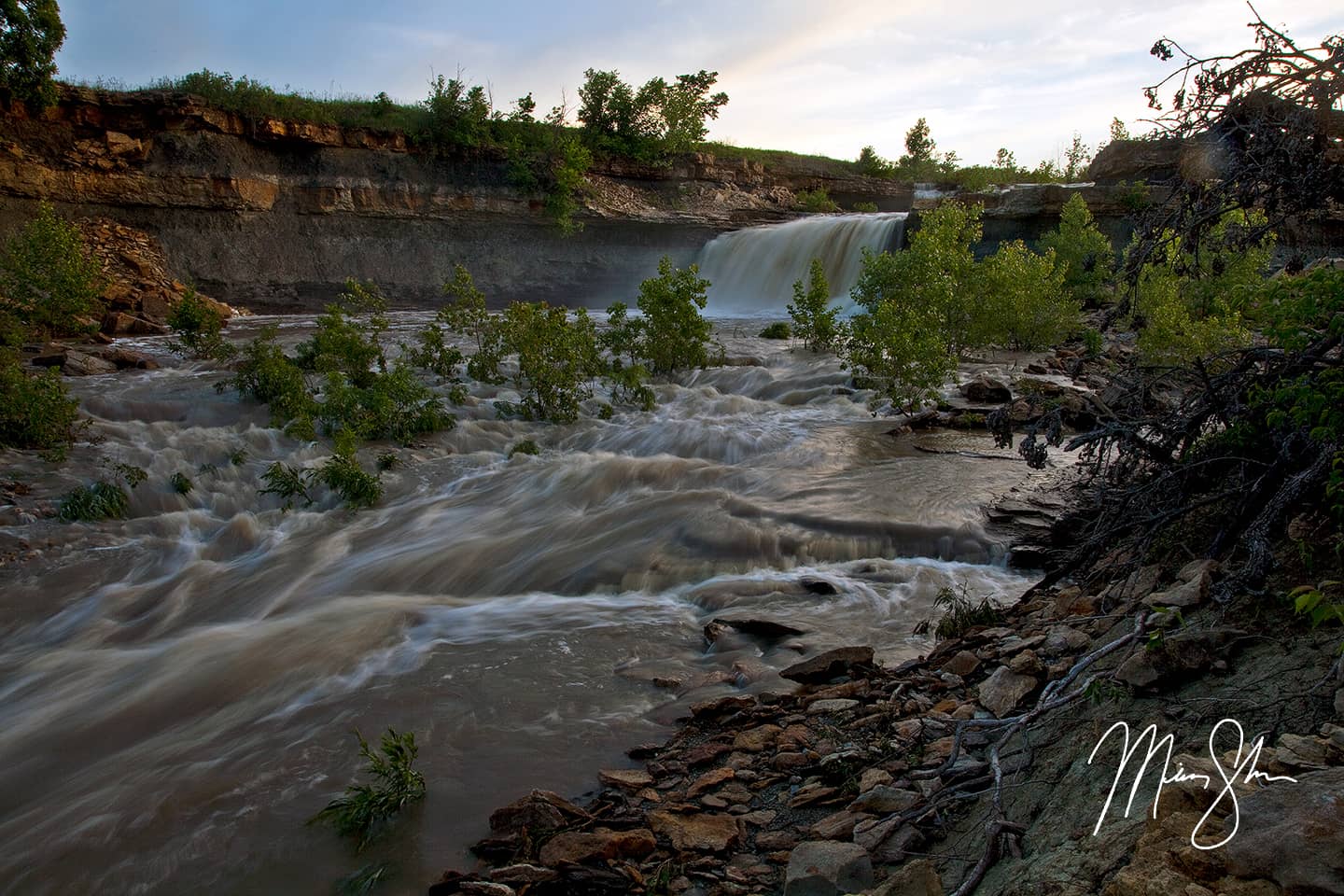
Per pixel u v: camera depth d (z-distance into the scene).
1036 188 26.92
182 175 26.81
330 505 9.05
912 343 12.33
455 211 31.25
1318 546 3.44
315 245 29.12
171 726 4.73
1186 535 4.36
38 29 23.98
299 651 5.54
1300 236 4.20
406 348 15.97
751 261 32.47
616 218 33.62
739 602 6.08
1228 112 3.94
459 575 6.97
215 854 3.57
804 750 3.99
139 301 22.08
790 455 9.84
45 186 24.97
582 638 5.63
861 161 45.06
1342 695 2.59
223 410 12.69
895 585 6.27
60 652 5.91
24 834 3.80
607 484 9.00
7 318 17.33
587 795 3.82
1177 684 3.11
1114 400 5.68
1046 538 6.81
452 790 3.90
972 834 2.94
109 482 9.09
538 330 12.75
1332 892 1.81
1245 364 4.32
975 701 4.11
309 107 29.59
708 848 3.32
